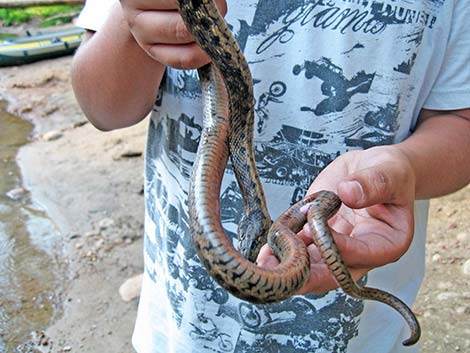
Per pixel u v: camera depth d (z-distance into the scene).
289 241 0.54
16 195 2.12
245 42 0.68
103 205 2.04
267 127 0.71
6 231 1.93
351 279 0.54
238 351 0.79
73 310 1.61
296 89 0.69
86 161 2.33
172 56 0.53
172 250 0.79
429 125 0.73
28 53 3.33
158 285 0.84
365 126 0.71
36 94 2.97
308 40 0.68
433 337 1.40
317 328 0.77
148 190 0.84
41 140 2.53
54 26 3.81
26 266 1.77
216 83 0.64
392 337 0.81
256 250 0.64
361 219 0.59
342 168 0.61
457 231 1.74
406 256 0.79
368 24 0.68
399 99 0.70
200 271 0.77
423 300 1.51
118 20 0.67
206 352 0.80
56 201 2.08
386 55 0.68
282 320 0.77
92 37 0.72
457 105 0.72
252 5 0.68
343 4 0.67
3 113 2.79
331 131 0.70
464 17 0.70
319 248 0.54
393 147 0.62
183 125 0.73
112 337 1.52
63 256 1.81
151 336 0.87
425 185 0.68
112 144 2.45
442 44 0.71
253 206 0.65
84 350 1.49
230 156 0.63
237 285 0.49
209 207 0.53
